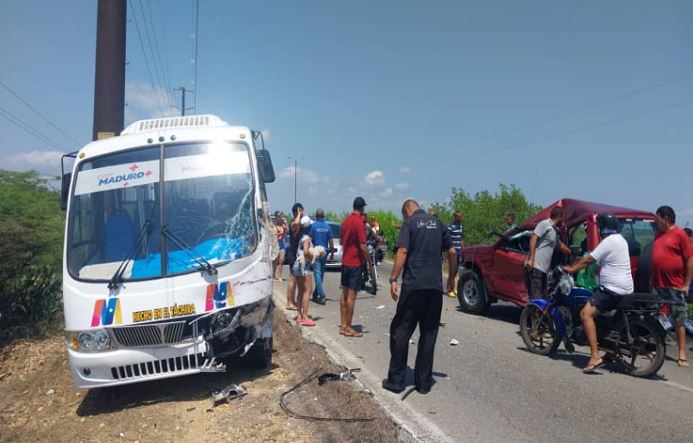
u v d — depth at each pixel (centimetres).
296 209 1134
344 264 918
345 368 685
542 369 736
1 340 895
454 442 495
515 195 2547
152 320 591
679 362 767
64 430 566
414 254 615
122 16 1120
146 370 592
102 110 1102
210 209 656
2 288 951
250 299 629
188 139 685
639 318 701
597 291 718
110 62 1105
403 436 500
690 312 1025
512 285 1046
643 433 523
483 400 610
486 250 1120
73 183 659
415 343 884
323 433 501
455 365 754
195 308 600
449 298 1381
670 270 780
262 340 680
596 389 653
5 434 565
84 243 630
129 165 665
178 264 615
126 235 634
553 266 956
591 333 716
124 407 618
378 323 1045
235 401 602
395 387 631
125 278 605
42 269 1017
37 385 720
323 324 1024
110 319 588
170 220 640
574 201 988
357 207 912
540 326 819
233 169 680
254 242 650
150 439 525
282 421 536
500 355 809
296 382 653
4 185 1066
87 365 581
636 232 934
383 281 1716
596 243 905
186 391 648
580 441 504
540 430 527
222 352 619
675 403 607
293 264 1060
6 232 900
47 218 1023
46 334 947
